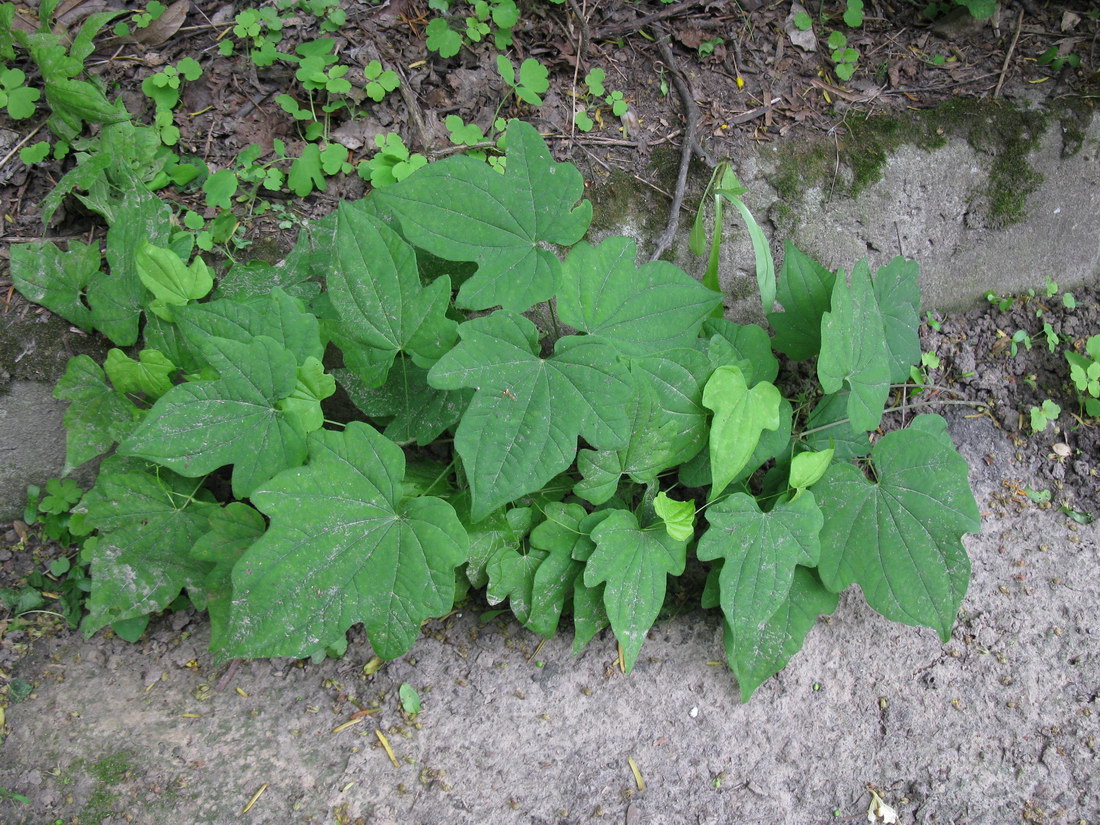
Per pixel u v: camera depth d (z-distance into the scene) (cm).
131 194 51
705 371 50
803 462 50
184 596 54
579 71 61
